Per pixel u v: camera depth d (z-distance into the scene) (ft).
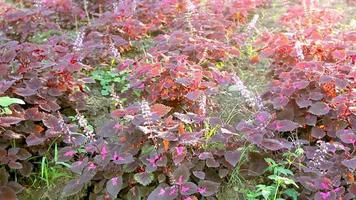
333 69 6.11
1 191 5.52
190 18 7.73
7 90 6.07
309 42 6.72
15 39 8.00
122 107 6.09
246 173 5.68
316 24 7.47
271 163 5.65
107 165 5.57
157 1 8.17
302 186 5.50
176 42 7.01
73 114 6.51
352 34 6.83
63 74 6.40
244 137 5.68
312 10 7.77
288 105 6.05
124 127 5.68
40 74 6.43
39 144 5.98
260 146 5.56
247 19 8.56
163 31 8.16
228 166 5.64
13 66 6.38
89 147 5.60
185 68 6.14
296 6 8.20
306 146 5.80
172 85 6.14
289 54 6.70
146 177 5.38
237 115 6.45
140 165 5.55
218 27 7.64
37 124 6.12
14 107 5.98
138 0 8.19
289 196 5.49
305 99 5.98
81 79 6.48
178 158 5.40
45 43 7.30
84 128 5.82
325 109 5.82
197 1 8.27
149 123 5.42
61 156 5.62
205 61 7.03
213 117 5.98
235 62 7.48
